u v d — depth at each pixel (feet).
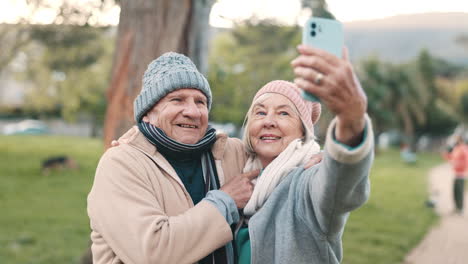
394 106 127.65
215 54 114.21
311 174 5.36
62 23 41.91
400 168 82.07
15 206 34.40
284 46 109.91
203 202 5.94
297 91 6.39
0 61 63.93
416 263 23.57
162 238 5.48
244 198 6.13
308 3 70.74
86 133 136.05
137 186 5.95
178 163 6.55
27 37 59.62
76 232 27.30
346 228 29.86
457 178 38.83
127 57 12.88
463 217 36.78
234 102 76.89
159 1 12.77
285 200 5.79
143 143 6.40
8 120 131.75
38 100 85.10
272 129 6.31
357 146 4.45
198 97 6.53
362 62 122.11
